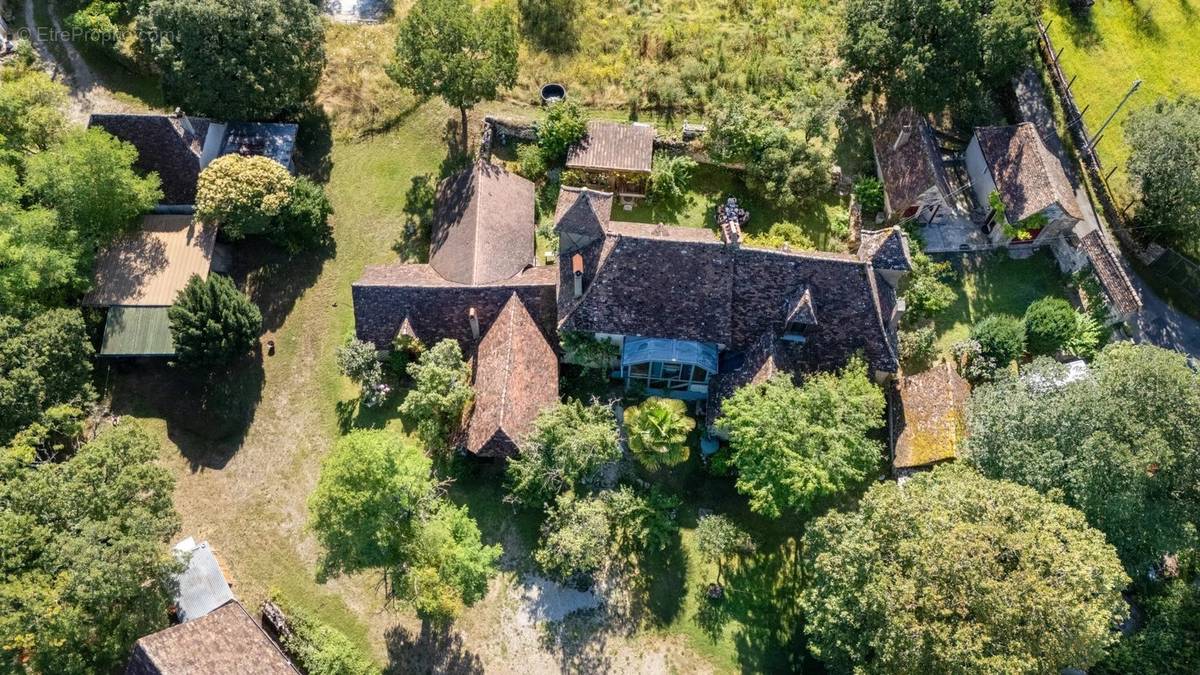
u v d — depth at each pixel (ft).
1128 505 110.11
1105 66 188.34
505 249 155.02
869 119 185.78
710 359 140.87
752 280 137.28
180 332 139.64
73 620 104.63
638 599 133.49
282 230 160.04
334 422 148.97
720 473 141.49
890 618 101.24
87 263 146.72
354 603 132.26
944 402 137.69
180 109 157.79
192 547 129.59
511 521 138.82
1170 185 152.05
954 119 183.62
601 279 137.08
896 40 165.89
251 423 148.46
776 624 132.26
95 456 116.88
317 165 179.11
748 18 201.16
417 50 160.86
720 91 184.14
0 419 123.34
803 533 139.44
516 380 136.46
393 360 148.97
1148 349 119.24
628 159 168.55
